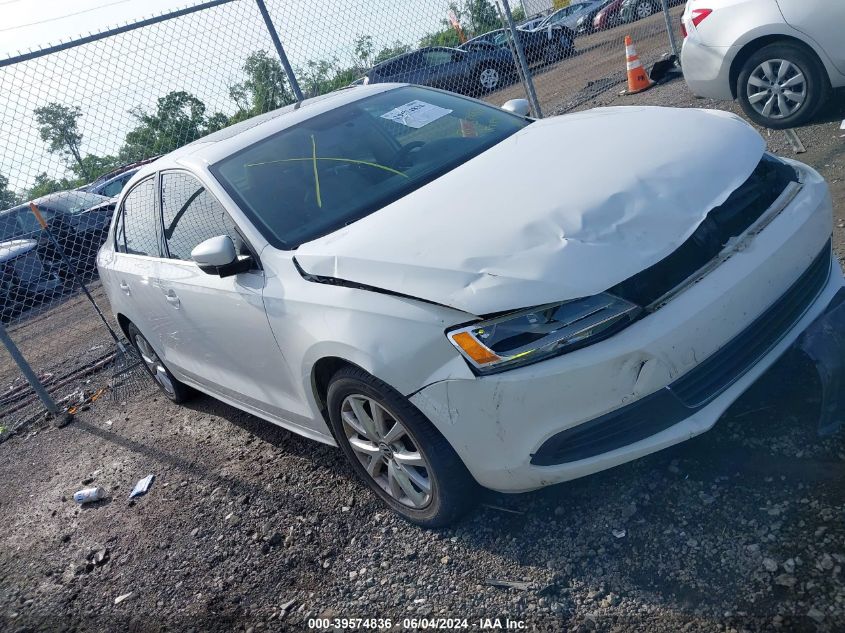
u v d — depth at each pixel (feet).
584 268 7.81
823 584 7.09
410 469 9.78
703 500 8.61
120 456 16.24
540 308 7.81
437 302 8.20
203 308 12.14
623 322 7.78
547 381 7.79
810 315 9.11
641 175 8.95
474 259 8.32
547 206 8.77
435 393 8.43
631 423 8.01
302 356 10.02
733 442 9.27
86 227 29.94
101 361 23.56
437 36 30.63
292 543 10.88
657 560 8.11
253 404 13.02
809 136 19.08
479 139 12.57
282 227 10.96
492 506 9.87
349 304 9.10
